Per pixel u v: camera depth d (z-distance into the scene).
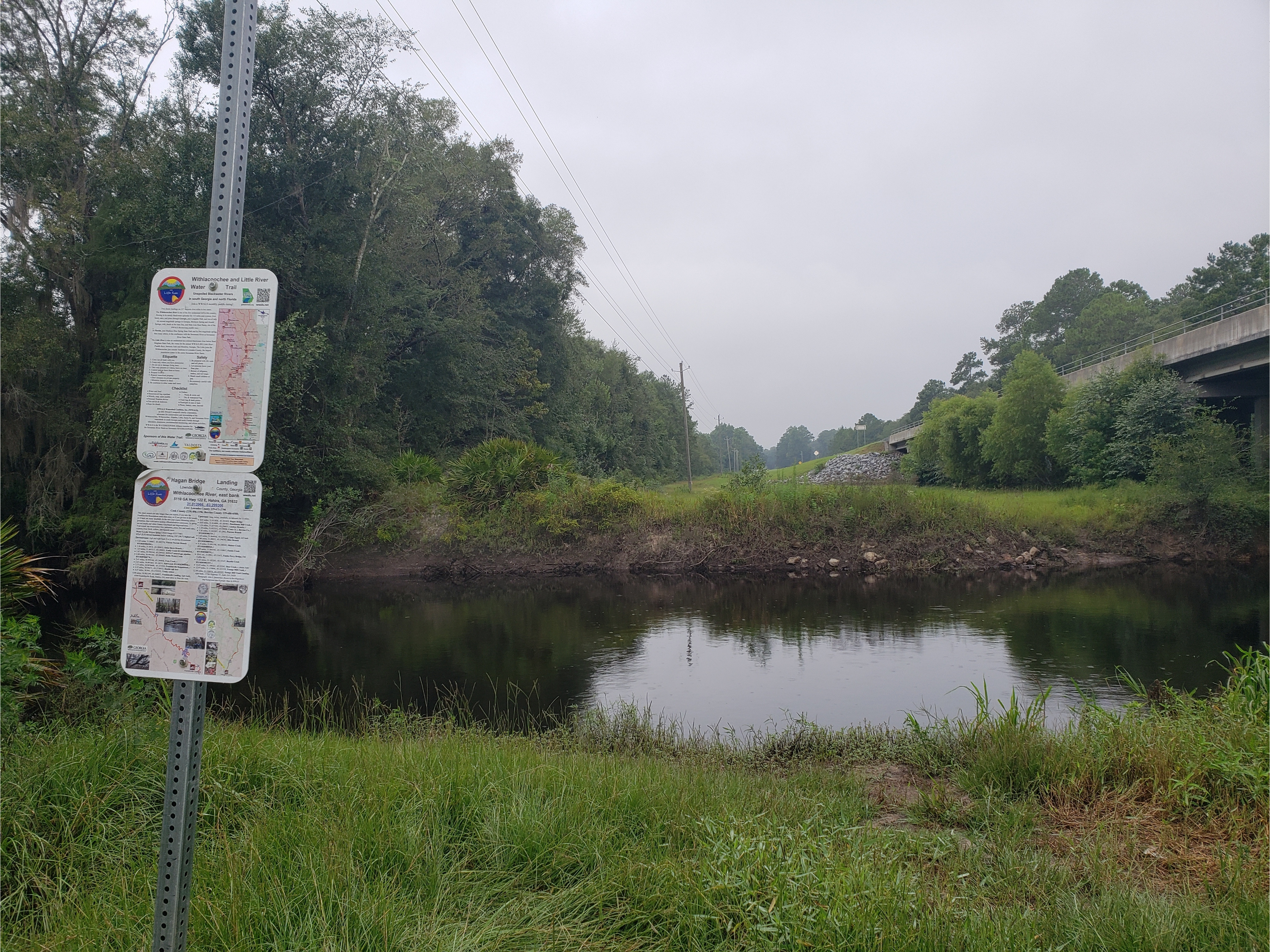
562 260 45.12
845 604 18.77
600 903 3.32
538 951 2.97
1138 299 83.56
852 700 10.34
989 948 2.99
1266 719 6.32
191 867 2.34
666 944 3.09
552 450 42.19
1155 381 31.41
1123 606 17.53
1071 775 5.66
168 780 2.30
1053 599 18.78
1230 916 3.34
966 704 10.04
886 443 87.06
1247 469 26.80
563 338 45.97
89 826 3.90
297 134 24.70
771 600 19.58
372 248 26.91
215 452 2.34
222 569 2.31
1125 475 30.06
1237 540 24.97
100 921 3.01
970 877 3.92
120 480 21.88
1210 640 13.70
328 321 25.12
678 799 4.75
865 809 5.36
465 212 39.69
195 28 23.64
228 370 2.35
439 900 3.20
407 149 27.95
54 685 6.65
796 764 7.02
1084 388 34.94
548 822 4.02
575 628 16.06
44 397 22.78
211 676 2.29
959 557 24.44
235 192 2.42
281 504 24.39
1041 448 37.06
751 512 25.47
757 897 3.26
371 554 24.66
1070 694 10.35
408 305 32.19
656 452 69.50
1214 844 4.56
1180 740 5.84
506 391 40.44
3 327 21.91
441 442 35.81
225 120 2.43
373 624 16.88
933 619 16.33
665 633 15.41
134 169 23.58
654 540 25.22
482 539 24.92
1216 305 59.00
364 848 3.62
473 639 14.93
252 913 2.98
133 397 19.42
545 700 10.48
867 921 3.04
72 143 23.94
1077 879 4.00
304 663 12.84
